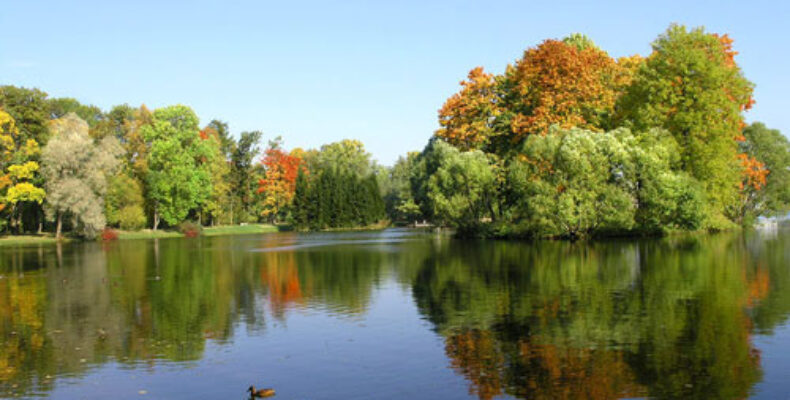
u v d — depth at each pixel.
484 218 73.00
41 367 15.85
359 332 19.02
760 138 76.56
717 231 62.72
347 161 148.62
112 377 14.86
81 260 48.47
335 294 26.77
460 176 60.22
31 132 83.56
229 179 120.88
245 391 13.65
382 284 29.56
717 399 12.23
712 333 17.34
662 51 54.97
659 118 53.25
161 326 20.70
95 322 21.66
